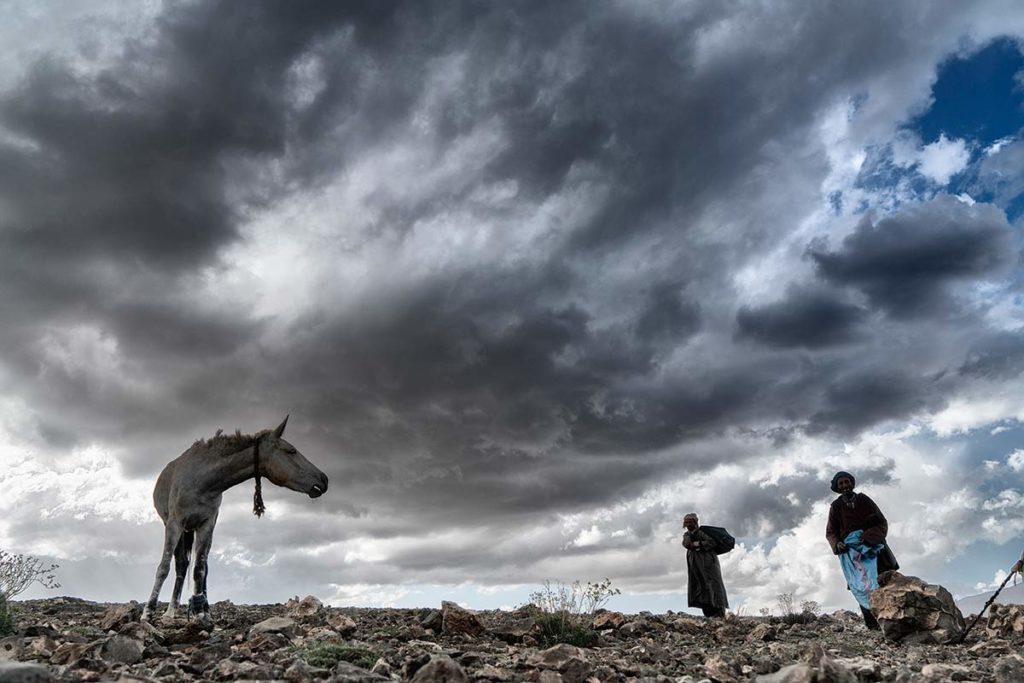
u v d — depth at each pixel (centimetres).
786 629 1275
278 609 1417
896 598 1059
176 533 1068
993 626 1137
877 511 1192
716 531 1538
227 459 1105
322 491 1138
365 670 609
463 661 727
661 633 1184
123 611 1027
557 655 720
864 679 639
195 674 614
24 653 731
